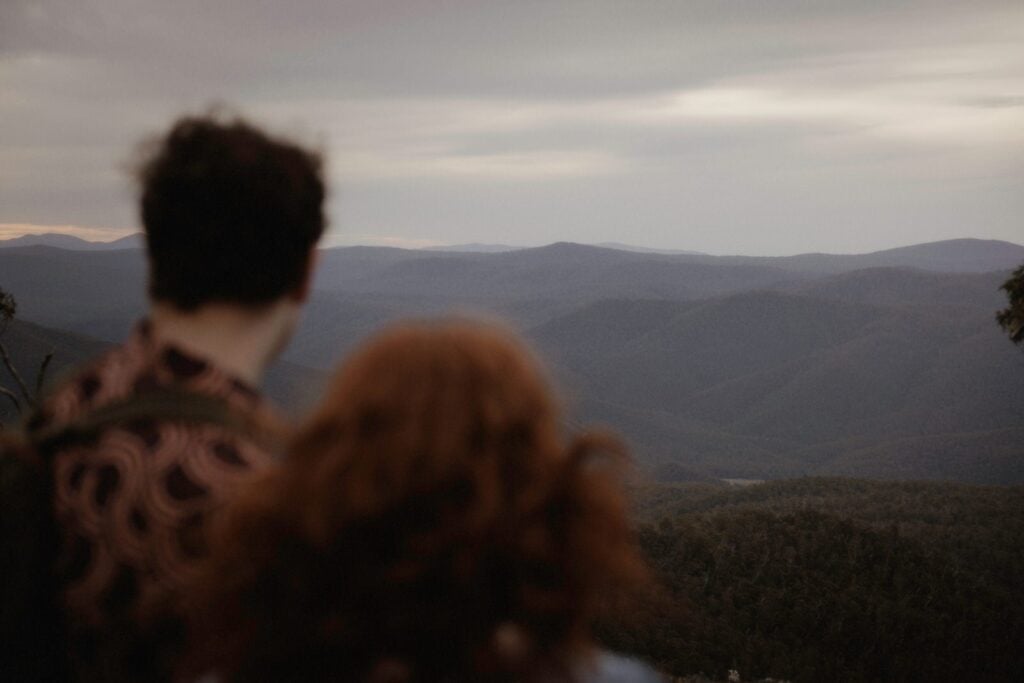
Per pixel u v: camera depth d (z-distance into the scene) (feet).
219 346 4.17
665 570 114.52
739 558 123.75
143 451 3.67
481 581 2.77
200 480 3.62
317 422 3.03
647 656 74.38
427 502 2.79
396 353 3.12
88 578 3.61
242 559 2.92
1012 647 111.65
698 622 92.07
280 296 4.32
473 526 2.72
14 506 3.69
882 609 112.47
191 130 4.25
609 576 2.93
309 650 2.79
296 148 4.41
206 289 4.10
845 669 92.73
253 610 2.89
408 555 2.73
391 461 2.81
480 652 2.77
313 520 2.80
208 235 4.00
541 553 2.77
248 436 3.89
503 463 2.89
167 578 3.49
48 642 3.78
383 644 2.75
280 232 4.17
